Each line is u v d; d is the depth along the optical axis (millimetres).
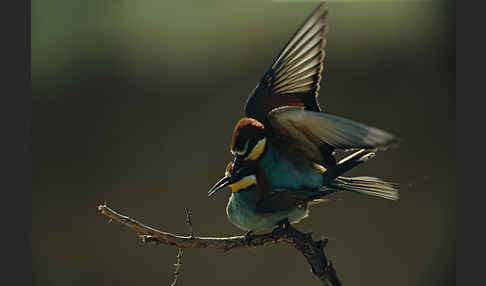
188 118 15469
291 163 5715
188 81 15883
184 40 16391
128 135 15312
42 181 14680
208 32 16484
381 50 16281
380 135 4887
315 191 5805
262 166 5785
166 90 15797
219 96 15680
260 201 5930
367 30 16453
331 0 16547
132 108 15617
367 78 16016
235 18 16641
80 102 15680
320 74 5504
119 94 15766
